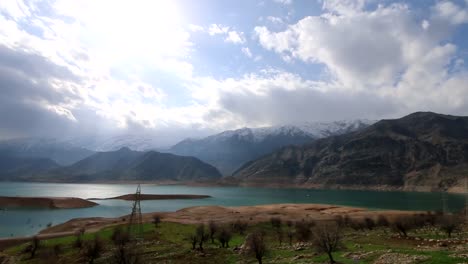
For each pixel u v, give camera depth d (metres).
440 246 60.28
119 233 75.69
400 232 89.38
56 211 186.88
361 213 157.62
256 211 166.62
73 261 64.69
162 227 101.19
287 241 80.88
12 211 183.00
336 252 55.38
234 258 59.72
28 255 75.25
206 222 113.94
